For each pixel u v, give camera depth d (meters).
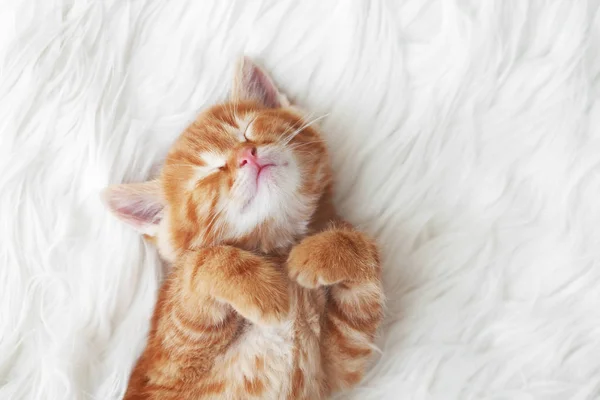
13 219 0.38
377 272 0.36
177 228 0.36
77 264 0.38
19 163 0.38
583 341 0.38
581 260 0.38
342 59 0.39
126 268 0.38
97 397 0.37
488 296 0.38
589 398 0.37
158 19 0.39
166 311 0.36
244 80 0.38
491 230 0.38
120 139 0.38
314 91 0.39
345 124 0.39
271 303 0.34
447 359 0.38
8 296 0.38
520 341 0.38
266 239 0.35
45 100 0.38
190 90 0.39
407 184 0.39
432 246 0.38
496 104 0.39
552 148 0.38
